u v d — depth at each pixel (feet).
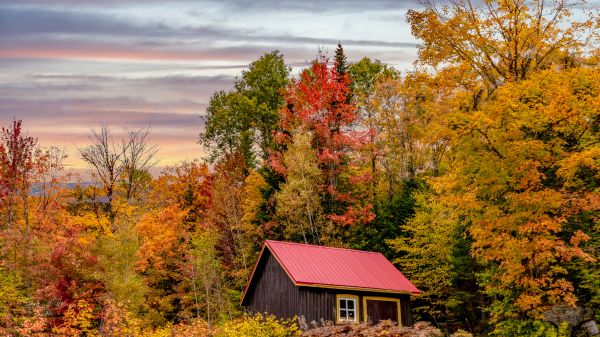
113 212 150.61
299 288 99.81
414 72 130.62
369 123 162.09
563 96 88.07
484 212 97.50
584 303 99.55
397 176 169.07
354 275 105.70
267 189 158.51
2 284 107.96
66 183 145.38
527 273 94.32
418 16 124.57
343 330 87.92
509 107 91.81
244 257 146.82
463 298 123.34
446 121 96.37
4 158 135.95
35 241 126.62
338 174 160.25
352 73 211.82
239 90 229.04
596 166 87.66
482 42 118.21
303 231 142.20
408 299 109.29
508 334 93.91
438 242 123.03
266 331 91.45
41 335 93.81
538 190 93.40
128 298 113.80
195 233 160.66
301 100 164.45
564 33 113.80
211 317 140.46
